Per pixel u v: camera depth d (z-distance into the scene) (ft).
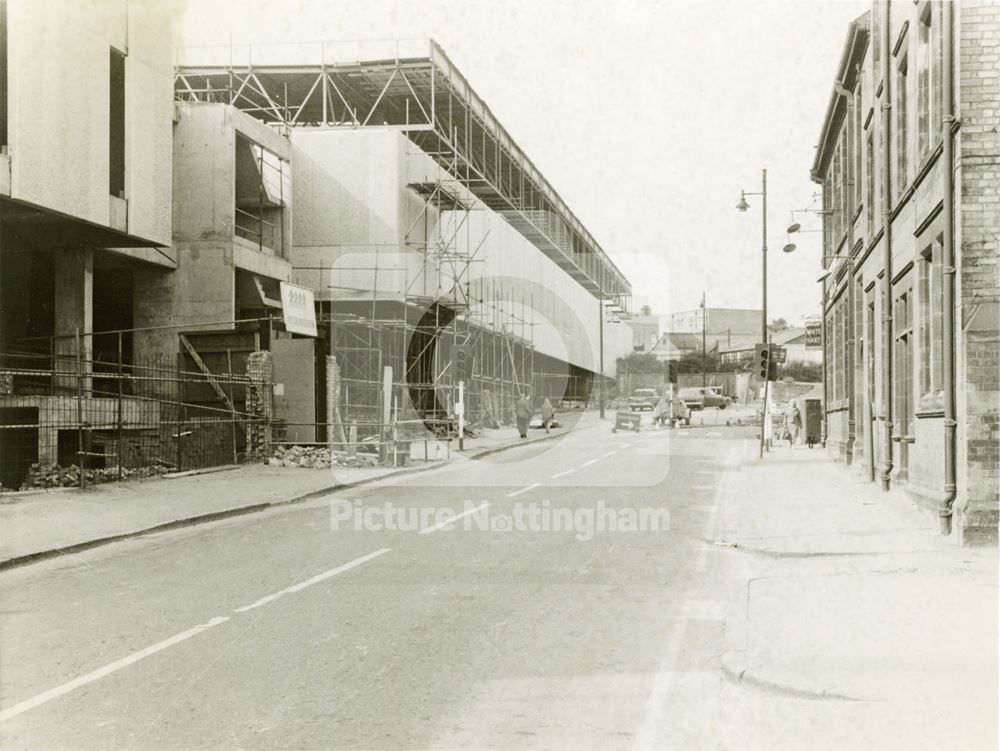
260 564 30.12
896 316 50.24
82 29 57.41
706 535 36.40
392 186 97.81
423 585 26.14
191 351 69.92
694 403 171.63
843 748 14.33
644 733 14.88
